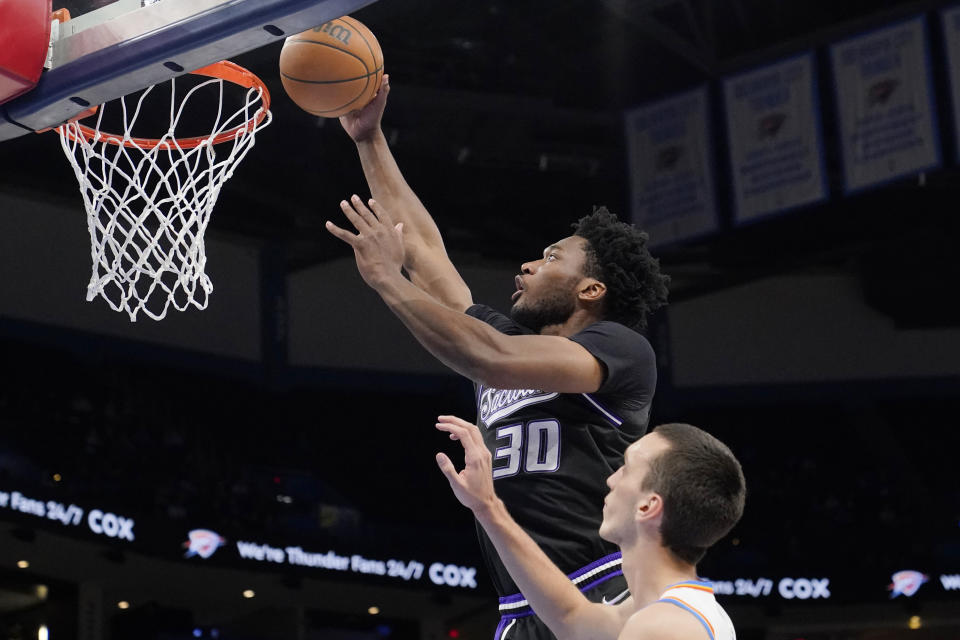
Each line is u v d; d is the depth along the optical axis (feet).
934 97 39.29
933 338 58.44
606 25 48.42
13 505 39.52
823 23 48.96
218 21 10.09
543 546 9.02
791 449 57.62
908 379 58.13
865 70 40.88
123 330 49.42
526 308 9.86
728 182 43.21
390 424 55.36
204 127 16.67
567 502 9.05
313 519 49.11
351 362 55.06
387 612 52.85
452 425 8.36
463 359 8.29
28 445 44.06
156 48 10.40
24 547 41.81
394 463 54.70
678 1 46.39
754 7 48.37
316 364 54.29
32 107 11.09
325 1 9.62
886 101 40.27
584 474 9.09
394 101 47.09
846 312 59.00
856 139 40.75
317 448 53.57
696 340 58.75
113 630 50.21
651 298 9.90
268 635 52.13
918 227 54.29
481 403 9.84
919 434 57.57
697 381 58.23
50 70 11.01
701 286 58.08
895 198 53.16
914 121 39.60
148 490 45.16
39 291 47.32
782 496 55.52
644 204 45.85
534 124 52.21
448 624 54.70
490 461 8.43
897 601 52.08
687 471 7.27
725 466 7.36
